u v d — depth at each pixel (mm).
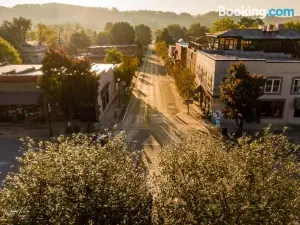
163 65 99375
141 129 33312
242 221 9555
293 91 33688
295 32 42688
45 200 9617
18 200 9859
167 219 10070
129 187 10117
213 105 34625
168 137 30656
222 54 40500
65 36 157000
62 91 30453
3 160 25891
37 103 35062
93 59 102125
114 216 9359
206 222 9656
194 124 34875
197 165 10719
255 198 9734
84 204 9078
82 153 10688
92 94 32781
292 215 10016
